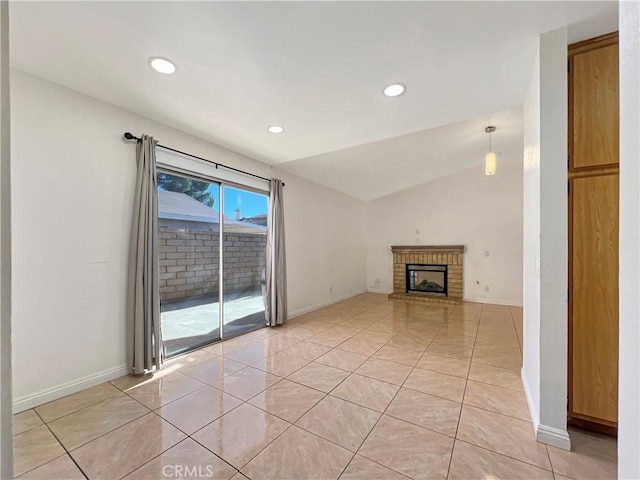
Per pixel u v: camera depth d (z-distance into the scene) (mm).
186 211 3299
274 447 1771
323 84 2219
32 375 2143
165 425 1972
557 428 1766
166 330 3121
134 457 1687
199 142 3309
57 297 2264
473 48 1831
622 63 568
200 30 1654
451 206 6176
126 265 2676
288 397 2328
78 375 2379
